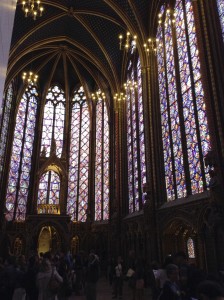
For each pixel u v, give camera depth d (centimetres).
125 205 2164
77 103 3133
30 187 2709
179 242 1488
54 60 2930
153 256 1548
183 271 564
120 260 1277
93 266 881
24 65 2602
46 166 2609
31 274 630
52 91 3111
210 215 1152
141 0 2055
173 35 1723
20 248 2292
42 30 2438
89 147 2869
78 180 2823
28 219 2338
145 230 1661
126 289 1473
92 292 862
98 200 2605
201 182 1302
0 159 2417
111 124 2580
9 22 551
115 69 2553
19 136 2747
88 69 2861
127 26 2111
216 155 1101
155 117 1794
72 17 2411
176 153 1553
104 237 2350
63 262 925
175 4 1777
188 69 1518
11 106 2692
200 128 1351
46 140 2927
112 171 2428
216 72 1188
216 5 1305
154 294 741
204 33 1280
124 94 2469
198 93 1398
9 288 620
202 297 253
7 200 2483
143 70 1989
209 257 1182
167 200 1602
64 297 878
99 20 2380
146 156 1831
